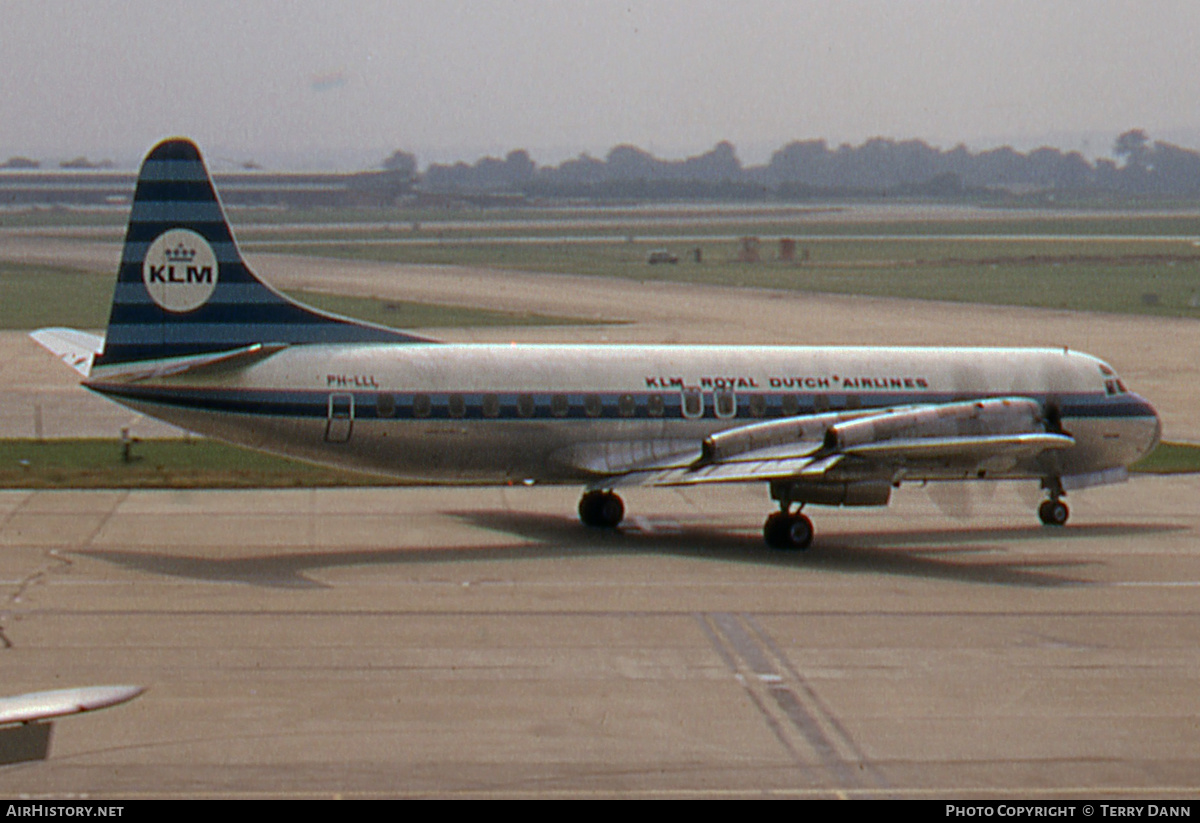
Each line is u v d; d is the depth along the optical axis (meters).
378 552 102.81
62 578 90.94
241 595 87.19
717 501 131.75
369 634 78.62
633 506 128.12
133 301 101.50
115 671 70.38
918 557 106.06
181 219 101.88
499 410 109.19
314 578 92.88
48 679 68.69
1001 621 84.75
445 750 60.25
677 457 112.31
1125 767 59.56
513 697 67.81
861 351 121.44
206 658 73.12
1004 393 121.44
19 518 112.00
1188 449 164.25
